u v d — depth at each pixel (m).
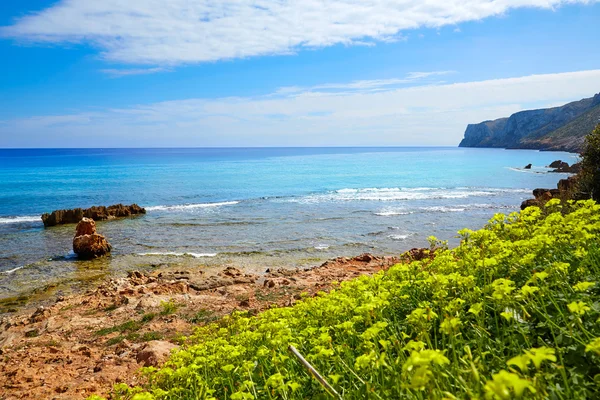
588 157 14.93
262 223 30.41
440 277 4.31
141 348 8.64
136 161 144.75
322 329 4.20
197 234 27.12
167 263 20.30
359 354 4.03
